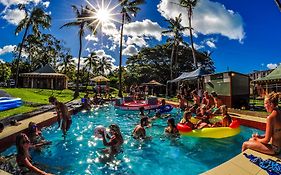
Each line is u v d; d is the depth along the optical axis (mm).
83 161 5738
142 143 7203
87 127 9859
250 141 4945
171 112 13492
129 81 44594
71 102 18281
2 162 4996
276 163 4070
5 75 41531
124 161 5793
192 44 27766
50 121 9477
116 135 6406
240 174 3705
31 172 4379
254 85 23172
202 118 8992
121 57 29594
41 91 26609
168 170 5348
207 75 15875
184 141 7410
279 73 20812
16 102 12984
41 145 6652
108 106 17500
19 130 7016
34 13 30562
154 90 43000
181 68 47781
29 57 48156
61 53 57344
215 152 6500
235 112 11680
